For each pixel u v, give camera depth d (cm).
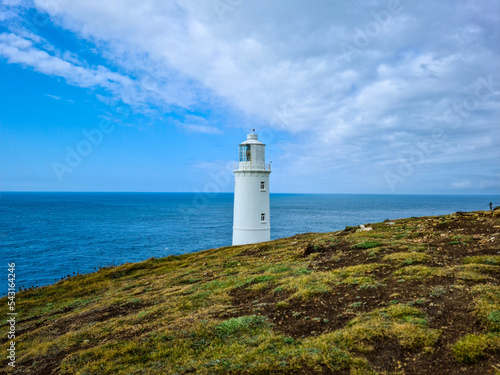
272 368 992
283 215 15888
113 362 1159
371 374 917
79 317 1825
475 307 1122
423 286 1368
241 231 4256
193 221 13762
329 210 19900
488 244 1825
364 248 2220
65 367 1181
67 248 7725
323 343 1078
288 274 1942
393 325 1105
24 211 18288
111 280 3030
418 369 920
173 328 1356
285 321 1320
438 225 2562
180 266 3209
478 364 895
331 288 1544
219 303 1648
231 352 1133
